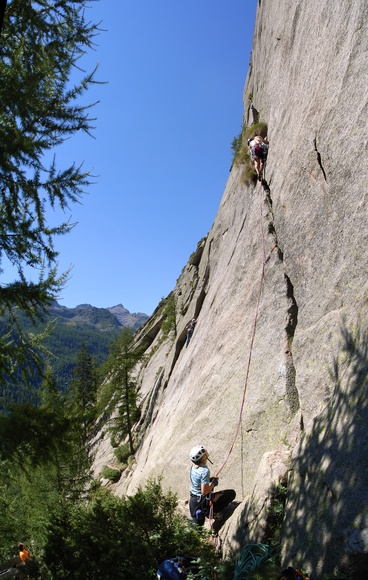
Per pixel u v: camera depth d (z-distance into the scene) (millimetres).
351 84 6898
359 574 3697
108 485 27609
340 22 7633
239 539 5836
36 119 5879
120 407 32812
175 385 17250
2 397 5914
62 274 6105
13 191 5758
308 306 7672
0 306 5926
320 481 4660
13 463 5863
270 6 13734
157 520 6199
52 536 5824
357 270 6246
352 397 4941
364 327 5613
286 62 11234
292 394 7434
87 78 6043
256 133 13211
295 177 8898
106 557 5254
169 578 5152
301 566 4312
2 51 5844
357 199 6426
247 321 10328
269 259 9875
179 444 11180
